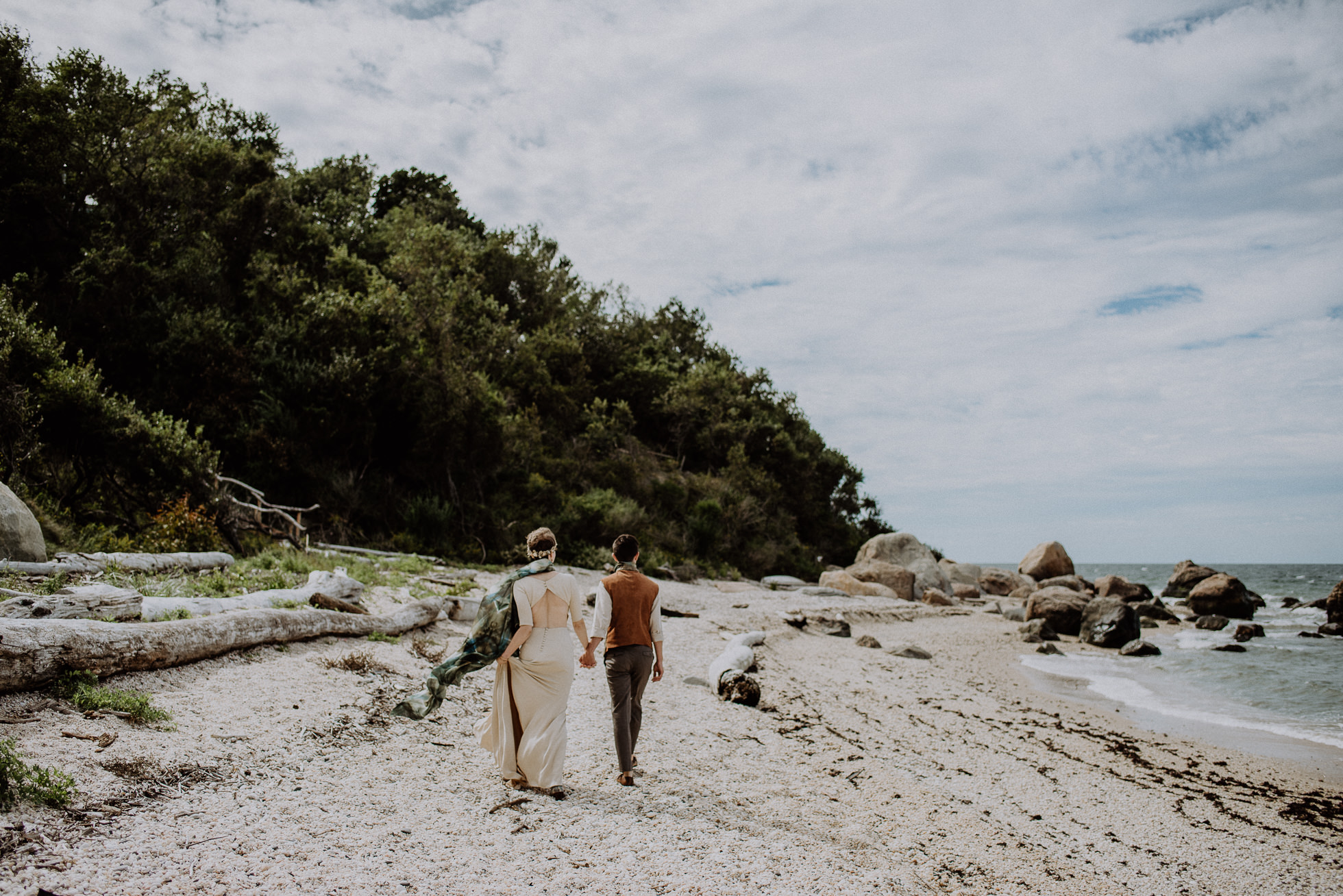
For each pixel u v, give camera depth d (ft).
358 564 43.62
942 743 25.29
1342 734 29.35
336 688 20.58
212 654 20.34
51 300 54.80
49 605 19.04
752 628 47.09
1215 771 24.34
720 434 121.39
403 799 14.35
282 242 76.89
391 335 67.87
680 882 12.16
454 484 69.15
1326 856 17.70
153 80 72.33
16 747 13.04
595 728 21.50
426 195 133.39
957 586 98.12
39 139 57.36
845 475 134.92
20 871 9.73
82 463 42.19
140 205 63.67
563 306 128.16
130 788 12.63
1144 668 45.42
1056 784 21.84
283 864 11.18
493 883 11.50
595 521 78.84
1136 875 15.92
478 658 15.67
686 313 156.66
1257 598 93.61
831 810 17.19
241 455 55.26
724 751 20.93
